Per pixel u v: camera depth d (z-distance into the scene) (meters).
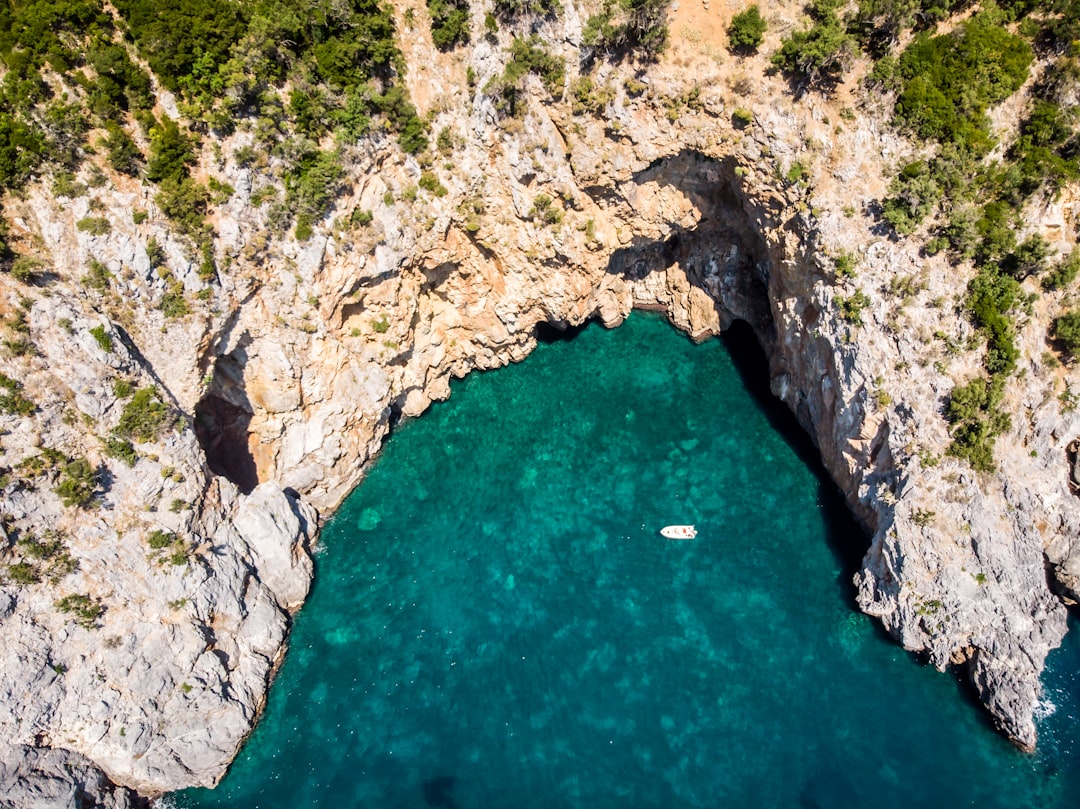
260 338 46.69
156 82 40.84
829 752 41.34
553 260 54.38
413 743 42.88
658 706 43.44
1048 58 43.97
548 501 53.06
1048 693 42.53
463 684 44.91
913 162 44.53
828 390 49.72
